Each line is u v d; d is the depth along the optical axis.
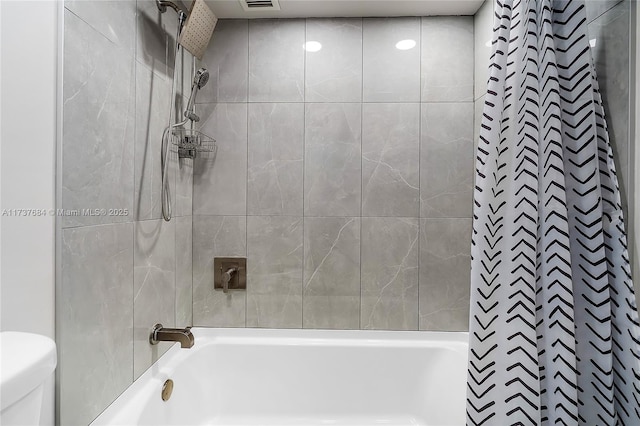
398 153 1.87
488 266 0.99
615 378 0.96
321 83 1.88
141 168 1.36
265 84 1.89
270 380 1.80
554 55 0.94
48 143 0.91
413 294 1.88
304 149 1.88
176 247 1.71
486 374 0.98
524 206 0.96
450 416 1.66
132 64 1.28
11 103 0.80
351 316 1.88
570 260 0.93
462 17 1.87
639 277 0.94
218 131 1.89
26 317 0.85
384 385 1.79
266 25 1.89
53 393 0.93
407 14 1.86
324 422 1.77
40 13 0.87
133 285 1.32
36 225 0.87
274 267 1.90
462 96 1.87
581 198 0.95
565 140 0.97
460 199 1.87
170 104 1.48
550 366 0.93
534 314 0.93
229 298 1.90
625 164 0.96
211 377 1.80
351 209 1.88
